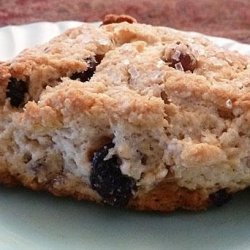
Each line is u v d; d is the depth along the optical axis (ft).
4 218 0.62
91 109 0.61
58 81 0.66
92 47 0.69
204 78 0.64
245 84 0.64
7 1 1.13
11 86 0.66
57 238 0.60
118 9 1.13
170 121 0.61
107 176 0.62
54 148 0.64
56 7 1.13
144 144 0.61
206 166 0.60
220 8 1.13
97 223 0.62
